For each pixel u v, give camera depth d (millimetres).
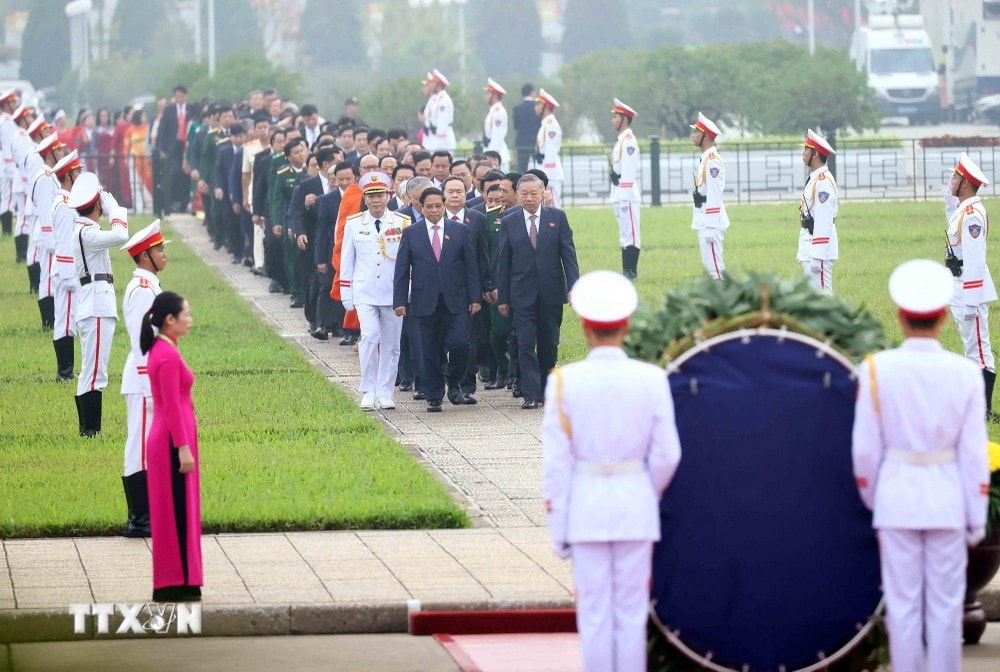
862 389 19891
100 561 26453
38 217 49094
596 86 126312
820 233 47375
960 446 19797
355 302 38844
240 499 29516
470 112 115562
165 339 24219
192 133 72750
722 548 20328
